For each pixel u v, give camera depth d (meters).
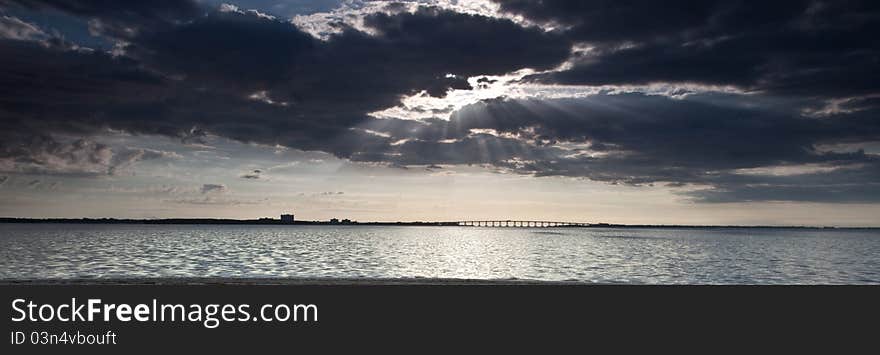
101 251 78.06
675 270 57.44
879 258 83.00
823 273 57.16
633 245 122.06
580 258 74.81
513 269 56.53
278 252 80.12
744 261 72.88
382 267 56.91
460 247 105.88
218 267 54.28
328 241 126.62
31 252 74.25
